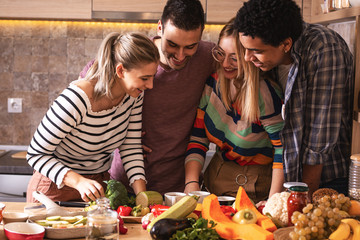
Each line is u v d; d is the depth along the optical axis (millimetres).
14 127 3861
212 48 2145
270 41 1684
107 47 1804
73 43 3762
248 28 1689
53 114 1811
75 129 1872
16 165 3215
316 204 1512
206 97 2164
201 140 2209
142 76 1767
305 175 1986
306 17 3326
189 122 2230
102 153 2025
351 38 2115
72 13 3432
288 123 1917
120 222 1528
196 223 1383
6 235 1420
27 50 3787
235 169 2172
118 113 1941
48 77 3807
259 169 2148
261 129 2057
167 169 2273
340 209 1508
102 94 1819
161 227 1381
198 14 1860
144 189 1989
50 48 3777
